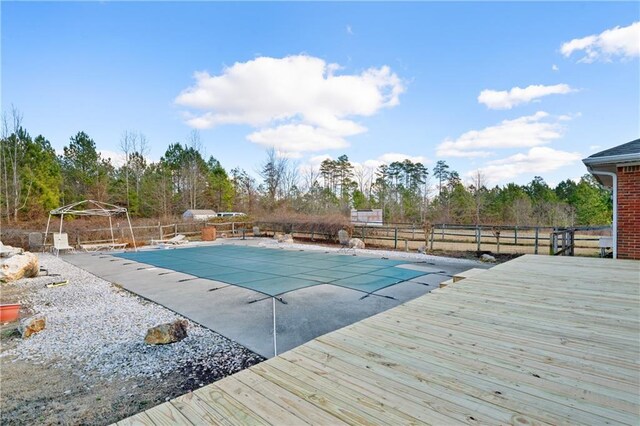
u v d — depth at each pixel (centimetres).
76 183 3112
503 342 237
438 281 699
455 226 1253
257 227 1927
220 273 827
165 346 381
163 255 1195
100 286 715
